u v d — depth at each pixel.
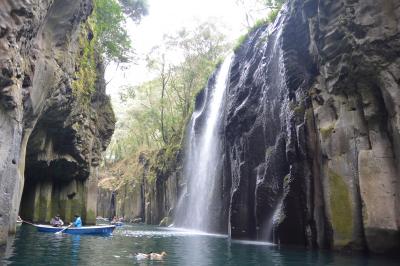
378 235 15.81
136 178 67.19
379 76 16.38
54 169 30.97
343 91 18.23
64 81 23.97
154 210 55.22
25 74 16.80
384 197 15.87
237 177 28.09
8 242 17.97
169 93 59.22
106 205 82.88
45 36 20.52
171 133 58.56
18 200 20.12
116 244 20.11
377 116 16.69
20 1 14.41
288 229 20.64
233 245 21.16
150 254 15.29
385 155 16.23
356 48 17.06
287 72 22.27
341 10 17.97
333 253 16.95
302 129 20.00
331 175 18.03
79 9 23.39
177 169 48.03
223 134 33.50
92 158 35.19
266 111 25.42
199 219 37.66
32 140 26.44
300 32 22.03
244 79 29.72
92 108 34.00
